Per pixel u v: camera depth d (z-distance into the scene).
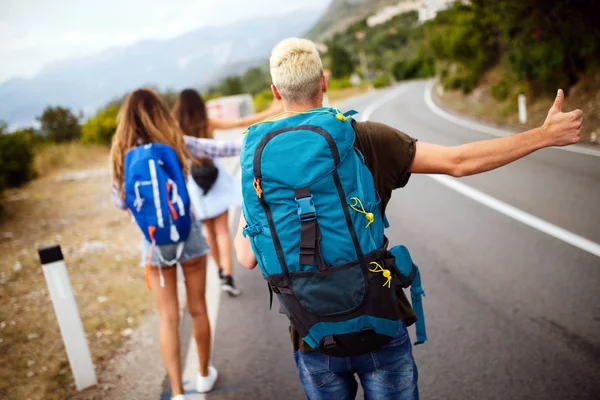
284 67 1.61
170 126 2.71
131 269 5.72
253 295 4.44
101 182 12.65
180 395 2.75
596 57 11.36
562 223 5.04
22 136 12.59
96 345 3.88
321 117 1.52
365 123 1.62
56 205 9.91
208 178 4.25
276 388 2.97
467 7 19.03
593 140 9.02
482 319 3.42
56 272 3.13
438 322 3.47
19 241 7.34
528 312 3.42
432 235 5.37
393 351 1.64
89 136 20.88
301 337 1.65
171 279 2.79
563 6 11.28
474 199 6.56
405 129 14.63
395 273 1.58
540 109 12.50
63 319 3.16
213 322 4.00
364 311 1.49
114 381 3.34
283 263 1.50
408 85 61.47
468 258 4.54
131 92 2.72
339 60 89.50
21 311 4.71
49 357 3.78
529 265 4.16
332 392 1.71
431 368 2.95
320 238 1.46
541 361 2.85
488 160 1.51
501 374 2.79
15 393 3.29
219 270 4.55
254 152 1.50
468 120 14.95
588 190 6.06
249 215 1.54
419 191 7.58
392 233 5.67
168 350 2.78
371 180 1.53
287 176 1.45
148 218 2.52
